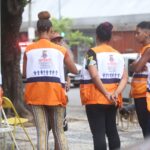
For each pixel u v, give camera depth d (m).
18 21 19.75
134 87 10.77
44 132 10.04
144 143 4.93
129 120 17.88
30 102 10.06
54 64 9.98
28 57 10.07
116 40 59.12
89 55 10.03
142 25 10.66
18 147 12.73
